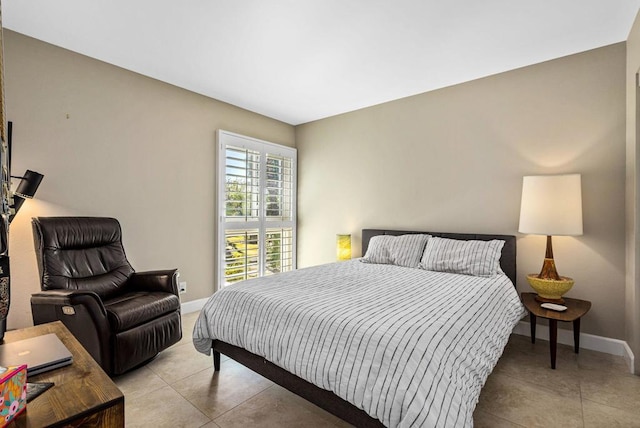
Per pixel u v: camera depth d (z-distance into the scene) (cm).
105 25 227
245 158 399
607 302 254
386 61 279
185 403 184
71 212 264
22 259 241
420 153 353
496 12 212
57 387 93
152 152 316
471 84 320
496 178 306
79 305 194
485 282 236
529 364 232
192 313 346
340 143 425
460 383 130
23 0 198
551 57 273
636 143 217
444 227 337
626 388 200
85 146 272
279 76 310
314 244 452
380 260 326
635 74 220
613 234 252
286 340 162
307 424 167
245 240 395
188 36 241
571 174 253
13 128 235
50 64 252
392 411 119
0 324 119
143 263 310
